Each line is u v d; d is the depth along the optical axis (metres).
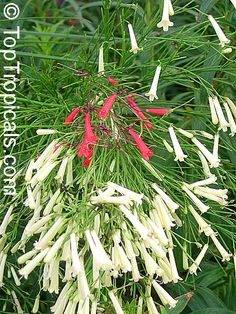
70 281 0.31
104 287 0.33
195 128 0.40
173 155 0.38
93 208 0.30
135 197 0.30
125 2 0.43
